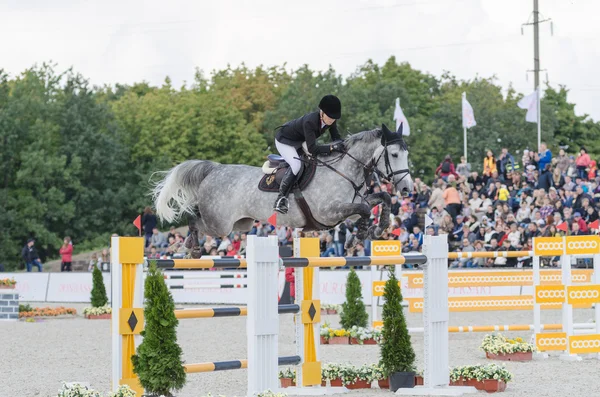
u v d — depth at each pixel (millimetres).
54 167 44188
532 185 23094
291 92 54219
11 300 18938
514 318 18359
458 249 20203
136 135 50969
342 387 9453
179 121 49219
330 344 14117
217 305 22469
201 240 23906
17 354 12797
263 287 8328
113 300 7906
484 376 9117
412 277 14344
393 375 9297
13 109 45062
